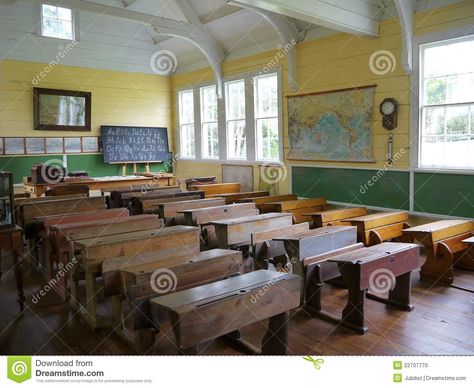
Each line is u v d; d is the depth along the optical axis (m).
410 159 6.30
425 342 3.26
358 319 3.47
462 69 5.76
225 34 9.16
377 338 3.34
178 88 11.13
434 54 6.02
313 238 4.11
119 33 10.41
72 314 3.95
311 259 3.83
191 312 2.33
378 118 6.69
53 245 4.70
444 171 5.90
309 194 7.91
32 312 4.00
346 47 7.05
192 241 4.13
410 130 6.28
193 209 5.49
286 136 8.27
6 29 8.93
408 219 6.31
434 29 5.90
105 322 3.73
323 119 7.50
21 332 3.58
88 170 10.20
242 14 8.39
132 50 10.65
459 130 5.84
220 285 2.73
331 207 7.53
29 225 5.13
